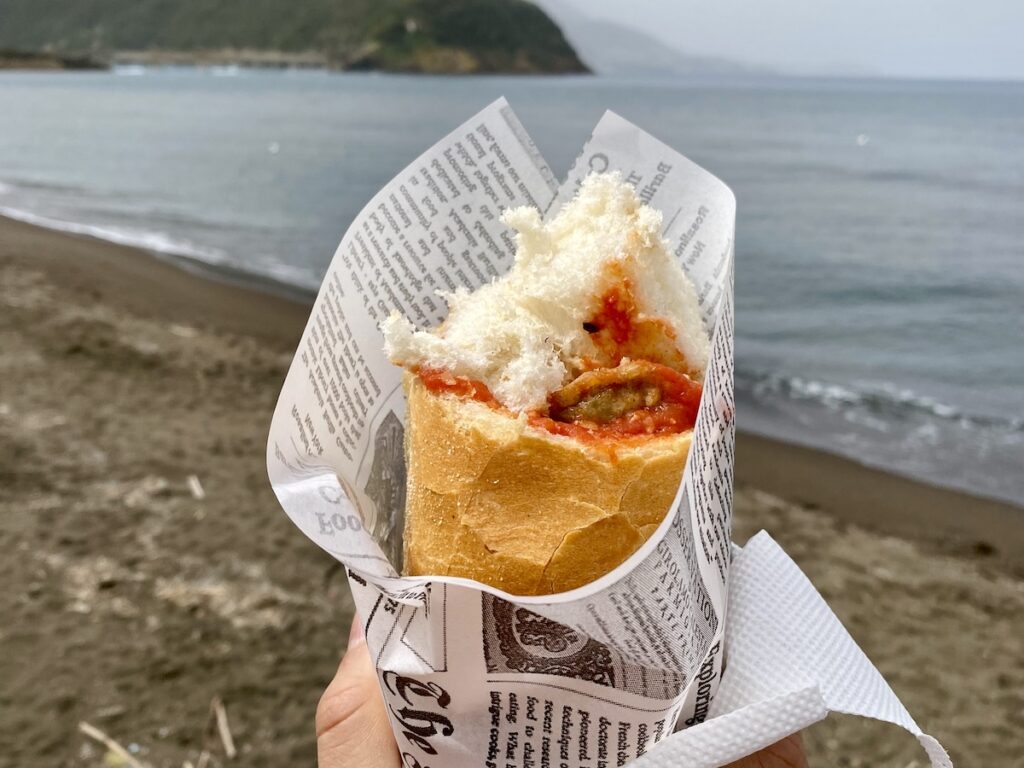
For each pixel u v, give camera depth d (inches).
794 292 577.9
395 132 1625.2
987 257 658.8
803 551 246.1
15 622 175.6
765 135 1581.0
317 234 754.8
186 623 178.7
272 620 180.7
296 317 463.8
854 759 158.9
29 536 203.3
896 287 584.4
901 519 278.1
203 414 290.4
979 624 211.2
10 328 368.8
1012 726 173.0
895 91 3713.1
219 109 2246.6
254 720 155.3
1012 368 438.9
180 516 216.5
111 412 282.2
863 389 412.2
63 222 749.9
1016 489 303.6
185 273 564.7
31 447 247.3
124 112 2111.2
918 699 181.0
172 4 5280.5
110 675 164.1
